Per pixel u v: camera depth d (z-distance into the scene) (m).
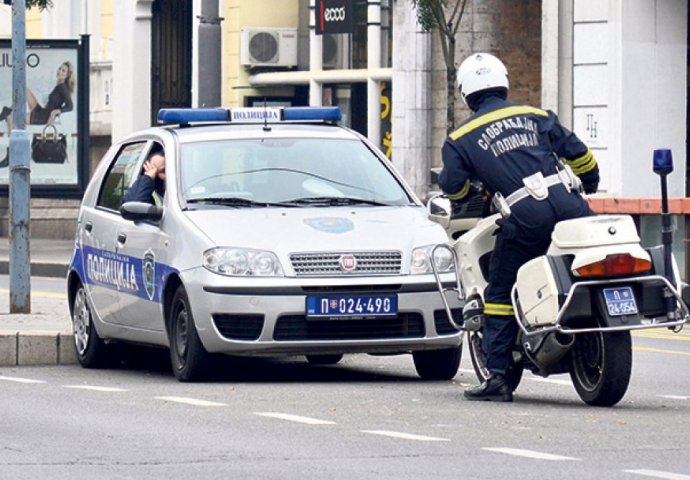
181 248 32.97
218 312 31.98
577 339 28.66
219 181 34.31
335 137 35.94
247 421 26.73
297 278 31.94
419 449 23.69
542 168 28.47
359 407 28.66
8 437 25.16
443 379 33.94
